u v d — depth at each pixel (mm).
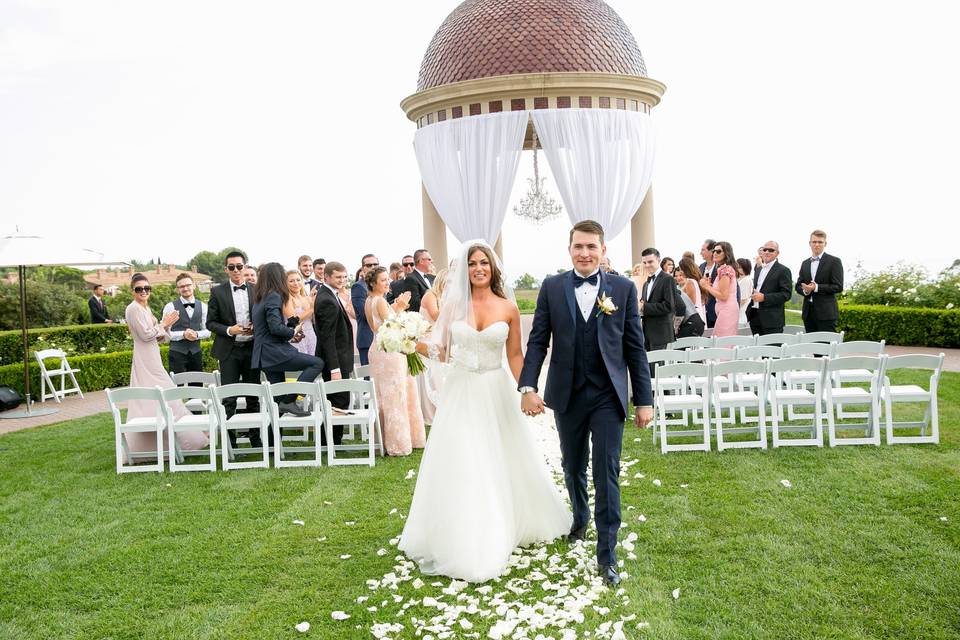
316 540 4988
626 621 3699
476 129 11172
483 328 4625
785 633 3541
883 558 4297
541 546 4691
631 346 4312
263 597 4176
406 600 4070
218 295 8039
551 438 7660
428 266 9766
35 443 8609
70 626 3936
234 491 6195
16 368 11922
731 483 5793
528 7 11906
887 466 6055
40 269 25062
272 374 7539
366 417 6852
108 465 7312
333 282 7883
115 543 5094
